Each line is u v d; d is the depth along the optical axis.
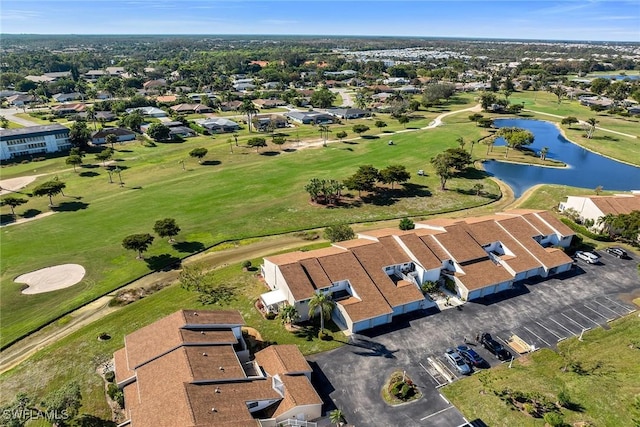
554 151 157.00
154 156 150.62
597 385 48.62
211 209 102.31
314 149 156.50
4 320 63.34
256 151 155.12
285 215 98.75
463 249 71.25
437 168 115.75
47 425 44.94
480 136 171.25
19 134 147.62
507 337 57.84
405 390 47.84
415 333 58.81
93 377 51.72
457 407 46.53
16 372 53.09
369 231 83.75
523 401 46.91
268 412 44.97
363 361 53.66
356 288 62.34
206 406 41.66
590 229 89.31
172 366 46.72
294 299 59.25
